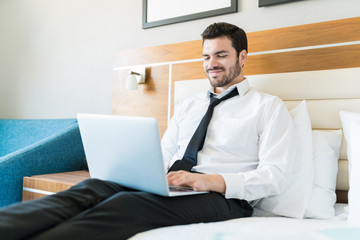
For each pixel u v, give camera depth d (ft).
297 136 4.19
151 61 7.03
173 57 6.72
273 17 5.75
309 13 5.42
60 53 9.02
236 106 4.55
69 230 2.20
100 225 2.37
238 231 2.67
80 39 8.61
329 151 4.30
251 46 5.76
